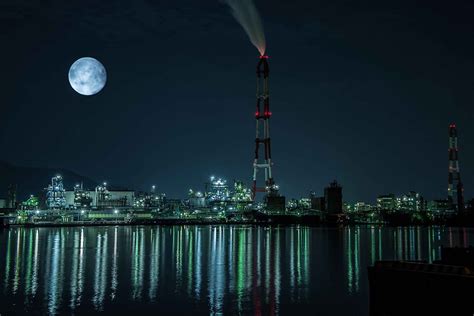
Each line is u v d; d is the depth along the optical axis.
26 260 106.94
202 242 180.25
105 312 54.59
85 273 85.31
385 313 45.97
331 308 57.59
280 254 128.25
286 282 76.94
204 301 61.16
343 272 89.56
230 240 197.75
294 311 56.12
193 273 86.88
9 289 68.19
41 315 52.94
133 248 144.88
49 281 75.75
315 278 81.50
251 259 113.62
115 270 89.81
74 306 57.44
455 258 64.69
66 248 142.88
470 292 39.72
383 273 46.38
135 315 53.50
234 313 54.97
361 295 65.69
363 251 140.38
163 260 109.38
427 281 42.69
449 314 40.94
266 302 60.88
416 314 43.28
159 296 64.12
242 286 72.69
